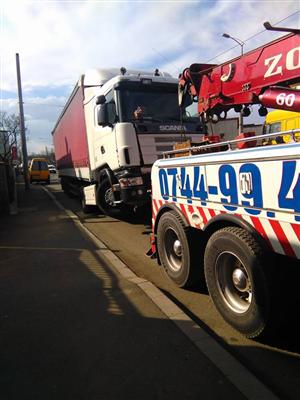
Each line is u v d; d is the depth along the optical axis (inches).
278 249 139.6
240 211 155.5
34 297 212.7
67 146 721.0
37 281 240.5
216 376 131.0
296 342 154.9
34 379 135.3
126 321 175.2
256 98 194.2
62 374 137.4
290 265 146.5
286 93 171.6
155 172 235.5
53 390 128.6
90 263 274.4
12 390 129.6
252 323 152.6
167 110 379.6
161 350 149.1
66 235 380.8
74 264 274.2
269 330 149.3
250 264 148.3
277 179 134.4
